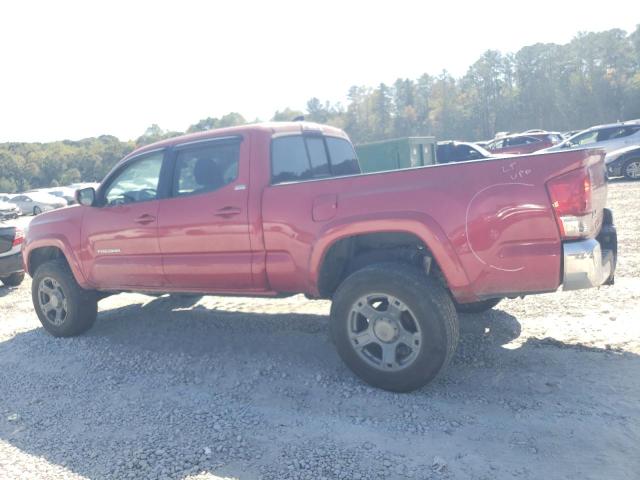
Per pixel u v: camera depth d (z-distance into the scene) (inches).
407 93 4719.5
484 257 146.3
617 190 585.9
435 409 145.6
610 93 3860.7
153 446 136.6
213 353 199.6
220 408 156.0
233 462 127.0
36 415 160.6
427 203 150.9
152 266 204.7
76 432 147.9
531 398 147.8
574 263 139.1
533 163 141.6
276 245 176.1
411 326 155.6
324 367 179.0
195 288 199.3
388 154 557.6
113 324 249.4
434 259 162.2
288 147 197.9
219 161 191.5
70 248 226.4
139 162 213.3
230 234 184.1
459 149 650.2
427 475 116.8
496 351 181.6
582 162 137.9
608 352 173.8
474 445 127.0
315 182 168.9
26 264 248.4
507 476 114.7
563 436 128.1
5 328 265.1
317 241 165.8
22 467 131.6
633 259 287.6
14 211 1179.3
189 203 193.0
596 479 112.0
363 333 159.8
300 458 126.5
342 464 122.9
